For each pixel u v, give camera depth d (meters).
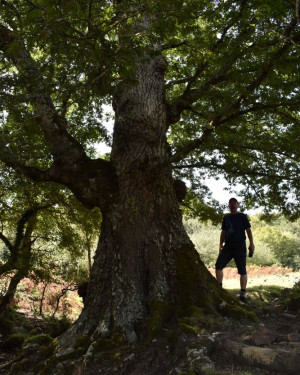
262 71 5.79
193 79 8.79
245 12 6.40
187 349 5.06
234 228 7.80
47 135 7.84
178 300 6.51
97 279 7.03
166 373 4.87
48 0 5.08
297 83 6.93
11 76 6.33
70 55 6.09
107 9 6.71
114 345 5.84
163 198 7.41
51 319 12.30
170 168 7.93
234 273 19.39
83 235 13.69
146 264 6.87
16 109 7.00
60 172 7.43
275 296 9.23
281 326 5.78
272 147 10.69
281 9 5.79
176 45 8.91
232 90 8.21
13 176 9.15
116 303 6.45
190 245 7.34
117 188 7.35
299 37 5.41
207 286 6.77
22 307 13.74
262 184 11.20
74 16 6.16
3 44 7.38
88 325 6.57
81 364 5.61
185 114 12.23
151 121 7.78
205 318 6.03
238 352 4.75
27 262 10.42
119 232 7.07
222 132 9.83
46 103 7.87
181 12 6.18
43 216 12.73
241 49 6.71
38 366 6.01
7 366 6.71
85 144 12.69
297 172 10.61
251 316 6.23
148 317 6.21
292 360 4.31
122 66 6.04
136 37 6.15
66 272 11.90
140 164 7.36
